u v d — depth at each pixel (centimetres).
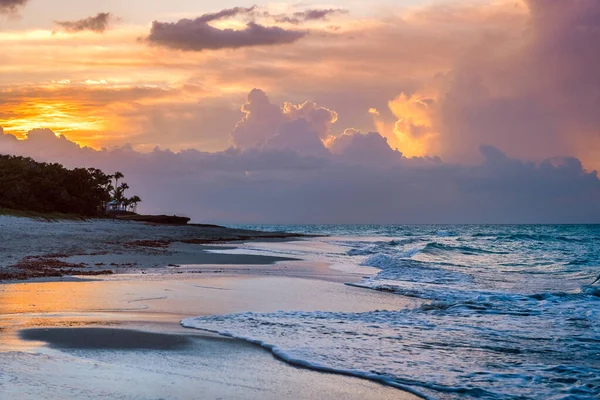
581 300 1773
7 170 9938
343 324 1290
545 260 3812
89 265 2544
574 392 820
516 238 8069
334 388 805
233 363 912
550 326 1323
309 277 2386
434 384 843
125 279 2042
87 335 1060
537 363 977
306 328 1226
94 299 1535
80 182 10969
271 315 1384
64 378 773
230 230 11438
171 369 855
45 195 9819
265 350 1015
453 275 2630
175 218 13138
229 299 1655
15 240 3869
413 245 6262
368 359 973
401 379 861
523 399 789
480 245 5922
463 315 1478
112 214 12900
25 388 717
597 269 3127
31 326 1134
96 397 698
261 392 768
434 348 1076
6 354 891
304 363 924
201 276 2248
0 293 1606
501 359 1002
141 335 1084
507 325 1332
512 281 2503
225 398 732
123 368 845
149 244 4588
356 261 3522
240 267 2770
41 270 2223
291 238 9169
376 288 2066
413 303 1719
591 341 1153
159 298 1612
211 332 1154
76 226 7056
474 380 870
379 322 1334
